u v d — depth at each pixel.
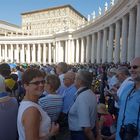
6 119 5.39
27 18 157.88
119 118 6.15
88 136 6.51
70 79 8.43
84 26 83.19
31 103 4.45
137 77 5.88
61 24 141.12
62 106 7.31
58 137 7.59
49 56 112.50
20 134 4.36
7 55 127.25
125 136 5.60
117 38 53.00
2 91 5.52
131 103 5.82
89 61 75.50
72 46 94.88
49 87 7.35
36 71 4.73
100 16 69.06
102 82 17.69
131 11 42.00
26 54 123.44
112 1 58.59
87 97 6.64
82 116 6.48
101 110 9.23
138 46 37.00
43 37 114.25
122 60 47.59
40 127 4.52
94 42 73.88
